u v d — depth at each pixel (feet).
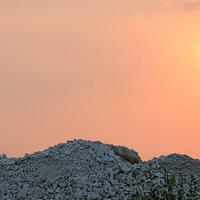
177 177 256.93
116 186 252.62
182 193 226.58
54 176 262.47
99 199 246.27
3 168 274.77
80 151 279.28
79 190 251.80
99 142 294.66
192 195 225.97
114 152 284.82
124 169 263.08
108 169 262.26
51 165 271.28
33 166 272.51
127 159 284.20
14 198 251.80
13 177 265.75
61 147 286.87
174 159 277.85
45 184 257.96
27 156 282.15
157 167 268.62
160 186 242.58
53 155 279.69
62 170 265.75
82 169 264.93
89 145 284.00
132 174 259.80
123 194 247.70
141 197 231.71
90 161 269.85
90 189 252.21
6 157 289.94
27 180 262.26
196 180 252.62
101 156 272.92
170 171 264.31
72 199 247.29
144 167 266.16
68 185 255.50
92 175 259.80
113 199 245.65
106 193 249.55
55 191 253.24
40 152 288.10
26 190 255.29
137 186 250.57
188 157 280.92
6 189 257.75
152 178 255.09
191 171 266.57
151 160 280.31
